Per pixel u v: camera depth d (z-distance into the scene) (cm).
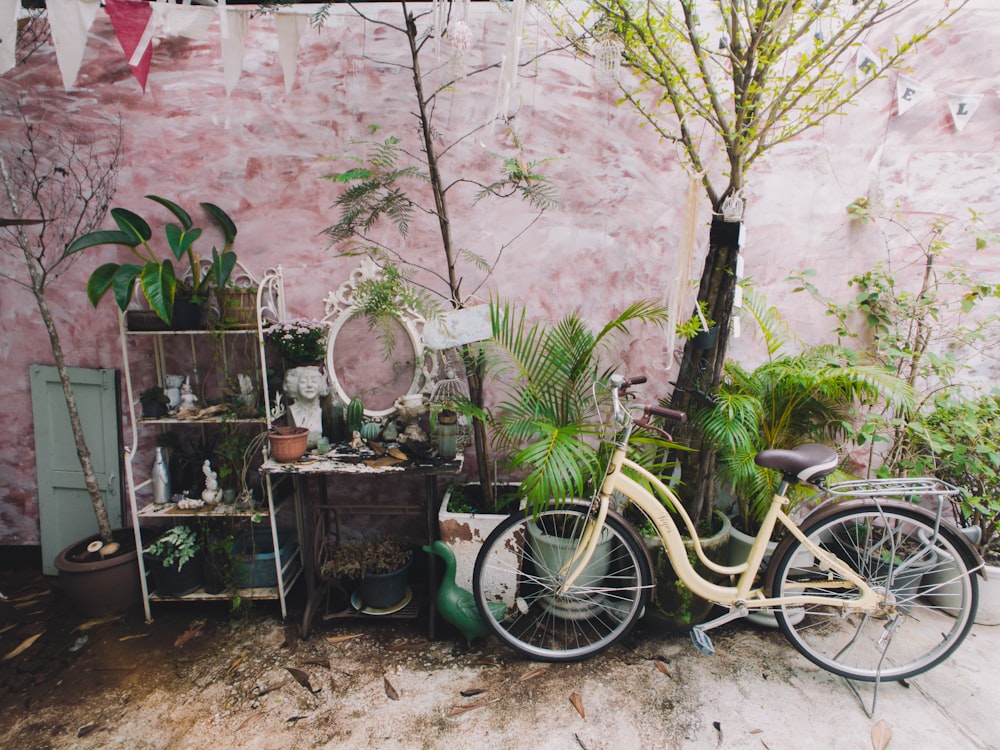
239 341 270
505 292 267
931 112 249
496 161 257
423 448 233
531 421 219
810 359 246
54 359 279
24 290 273
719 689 210
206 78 254
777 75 239
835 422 250
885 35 245
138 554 245
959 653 229
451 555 226
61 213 268
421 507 244
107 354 278
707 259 226
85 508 286
